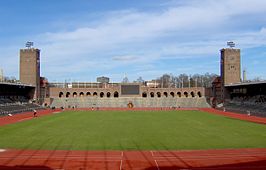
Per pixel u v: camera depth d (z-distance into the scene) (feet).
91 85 607.78
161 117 296.30
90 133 178.81
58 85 597.52
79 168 97.60
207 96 538.06
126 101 515.09
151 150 126.93
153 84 622.95
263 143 142.61
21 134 174.60
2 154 118.42
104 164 102.73
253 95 427.74
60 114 340.59
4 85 396.78
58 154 118.42
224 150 125.59
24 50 464.65
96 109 445.37
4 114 312.50
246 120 264.52
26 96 465.47
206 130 193.36
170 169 96.63
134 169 96.78
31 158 111.14
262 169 94.12
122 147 133.69
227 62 468.75
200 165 100.37
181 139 156.15
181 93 548.31
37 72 469.57
